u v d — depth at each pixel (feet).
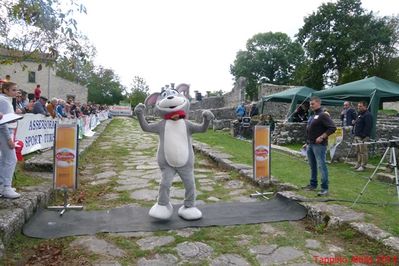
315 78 162.09
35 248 13.07
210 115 16.47
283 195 19.38
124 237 14.24
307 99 52.70
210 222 16.11
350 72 153.17
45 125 34.40
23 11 18.16
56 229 14.87
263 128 21.53
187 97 17.56
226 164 29.55
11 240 13.23
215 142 47.42
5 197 16.31
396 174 18.24
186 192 16.51
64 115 44.37
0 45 20.12
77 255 12.58
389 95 34.94
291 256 12.96
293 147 44.96
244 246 13.74
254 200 20.25
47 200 18.48
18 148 22.58
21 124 27.86
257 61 208.54
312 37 162.20
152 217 16.52
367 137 29.19
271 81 213.46
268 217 16.94
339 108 78.33
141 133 68.74
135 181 24.89
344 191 20.95
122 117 153.69
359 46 152.66
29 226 14.85
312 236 14.85
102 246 13.34
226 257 12.76
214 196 21.22
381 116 74.13
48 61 20.53
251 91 210.79
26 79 139.85
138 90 197.88
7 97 17.20
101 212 17.40
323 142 19.83
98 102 220.43
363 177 26.16
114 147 44.57
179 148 15.98
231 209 18.17
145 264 12.05
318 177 25.62
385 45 156.35
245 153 36.09
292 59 209.26
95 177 26.22
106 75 227.81
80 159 32.09
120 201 19.81
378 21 155.33
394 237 13.42
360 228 14.29
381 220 15.42
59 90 151.33
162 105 16.35
